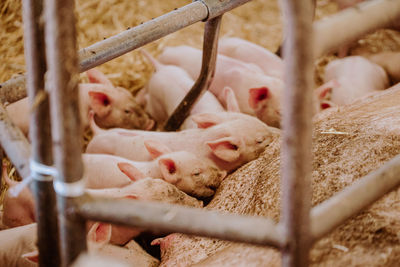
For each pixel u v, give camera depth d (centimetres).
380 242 119
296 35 80
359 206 101
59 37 87
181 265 167
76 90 91
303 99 83
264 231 92
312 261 118
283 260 93
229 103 261
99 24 376
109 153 266
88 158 246
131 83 347
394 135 164
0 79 313
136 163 235
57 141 92
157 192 199
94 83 313
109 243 197
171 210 95
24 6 96
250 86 294
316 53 88
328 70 343
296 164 86
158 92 317
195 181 216
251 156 231
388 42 384
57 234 108
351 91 311
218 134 237
